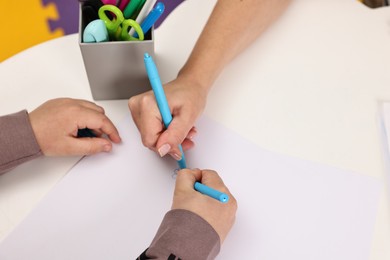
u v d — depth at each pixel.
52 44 0.72
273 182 0.59
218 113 0.65
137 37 0.58
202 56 0.66
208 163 0.60
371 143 0.62
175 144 0.56
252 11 0.71
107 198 0.57
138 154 0.61
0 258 0.52
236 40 0.69
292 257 0.53
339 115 0.65
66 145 0.58
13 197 0.57
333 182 0.59
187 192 0.52
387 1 0.86
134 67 0.60
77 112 0.60
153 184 0.59
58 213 0.56
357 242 0.54
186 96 0.60
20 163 0.58
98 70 0.60
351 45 0.72
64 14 1.26
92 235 0.54
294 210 0.56
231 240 0.54
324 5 0.77
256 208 0.57
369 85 0.68
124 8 0.58
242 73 0.69
